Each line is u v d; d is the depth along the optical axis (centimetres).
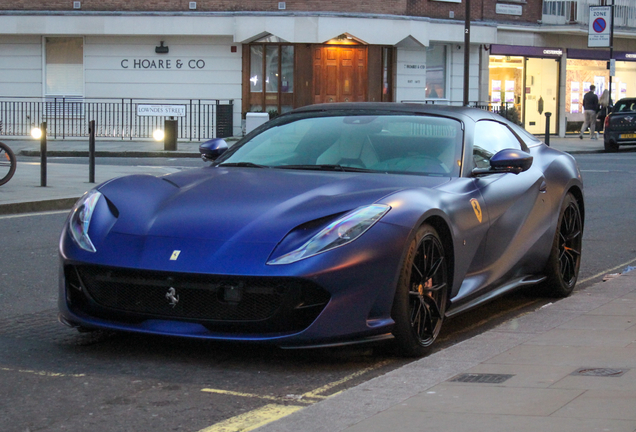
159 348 433
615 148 2438
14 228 866
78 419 328
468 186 475
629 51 3350
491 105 2898
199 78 2555
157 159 1919
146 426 321
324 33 2469
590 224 975
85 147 2169
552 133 3153
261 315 384
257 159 508
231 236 390
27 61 2594
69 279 419
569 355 392
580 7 3044
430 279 434
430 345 430
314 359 418
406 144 496
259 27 2466
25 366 400
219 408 344
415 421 296
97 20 2503
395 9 2548
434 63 2753
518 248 525
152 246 394
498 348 412
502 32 2906
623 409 302
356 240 388
